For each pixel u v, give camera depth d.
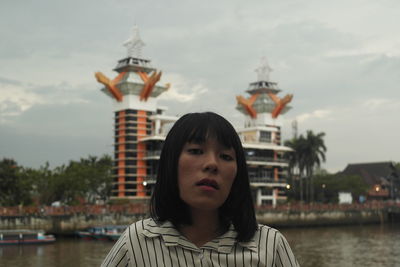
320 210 87.88
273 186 90.88
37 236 53.56
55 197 77.44
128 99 81.50
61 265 38.75
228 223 2.58
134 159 80.44
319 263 41.19
